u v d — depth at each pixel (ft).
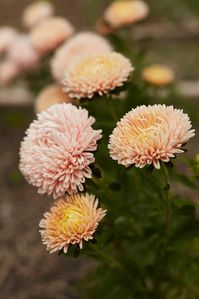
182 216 2.40
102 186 2.30
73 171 1.96
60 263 3.48
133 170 2.39
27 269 3.47
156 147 1.84
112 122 2.41
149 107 1.92
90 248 2.21
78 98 2.25
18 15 7.04
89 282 2.82
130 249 2.59
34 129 2.08
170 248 2.42
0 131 4.81
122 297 2.68
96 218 1.94
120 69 2.24
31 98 4.92
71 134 1.98
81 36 3.23
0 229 3.80
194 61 5.52
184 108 4.33
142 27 6.18
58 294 3.28
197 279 2.68
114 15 3.61
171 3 6.54
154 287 2.68
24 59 4.18
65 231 1.93
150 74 3.45
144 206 2.37
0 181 4.26
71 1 7.13
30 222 3.83
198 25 6.15
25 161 2.04
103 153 2.31
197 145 4.18
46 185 1.98
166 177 2.07
